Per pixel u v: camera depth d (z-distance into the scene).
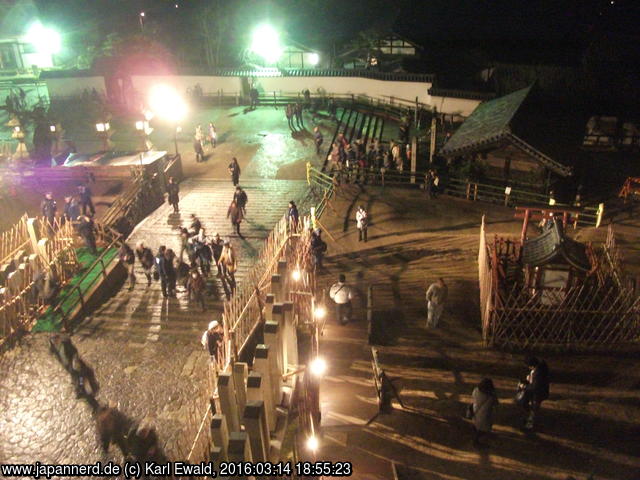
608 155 33.03
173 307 17.17
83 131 36.25
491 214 23.56
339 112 37.69
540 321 14.05
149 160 25.75
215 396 10.96
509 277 16.62
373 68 45.03
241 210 21.47
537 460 10.63
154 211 24.53
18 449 11.88
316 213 23.58
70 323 16.25
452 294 16.94
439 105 37.66
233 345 12.43
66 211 20.92
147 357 14.82
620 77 35.62
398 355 14.00
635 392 12.43
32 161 27.73
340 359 13.88
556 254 14.30
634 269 17.25
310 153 30.88
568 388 12.56
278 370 10.85
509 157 25.84
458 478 10.24
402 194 25.78
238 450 7.93
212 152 31.66
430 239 20.83
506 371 13.48
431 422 11.69
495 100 32.31
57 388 13.66
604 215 23.92
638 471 10.34
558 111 29.73
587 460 10.61
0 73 49.06
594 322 14.52
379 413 11.95
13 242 19.19
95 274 18.70
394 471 10.24
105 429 11.89
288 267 15.05
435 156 28.62
